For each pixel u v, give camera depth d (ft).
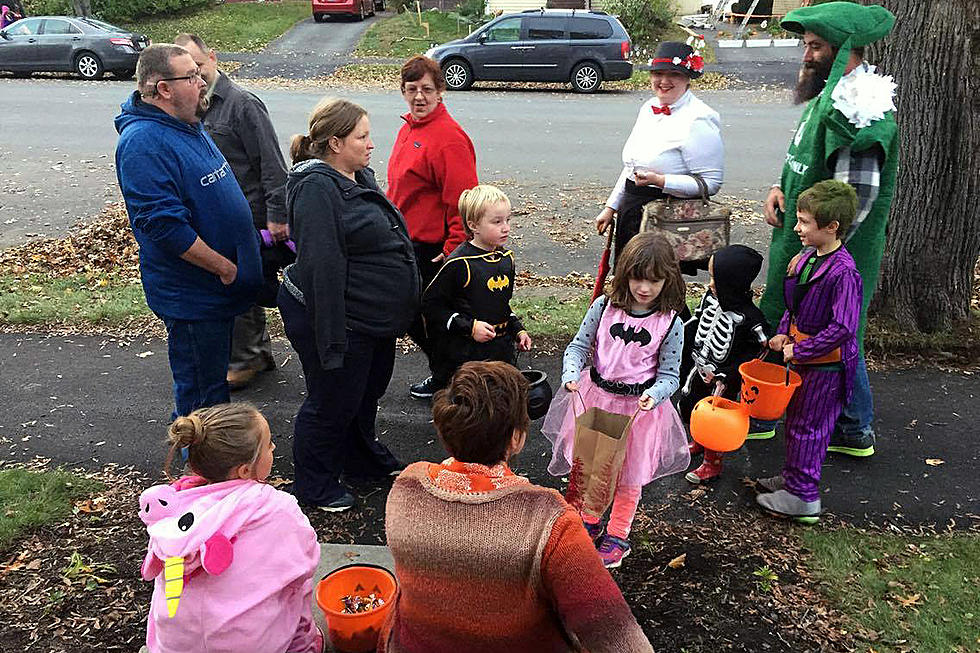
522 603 5.80
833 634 9.57
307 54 72.79
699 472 12.98
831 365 11.25
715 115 14.47
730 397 12.79
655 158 14.57
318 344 10.67
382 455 12.92
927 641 9.43
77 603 10.02
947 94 16.20
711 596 10.23
